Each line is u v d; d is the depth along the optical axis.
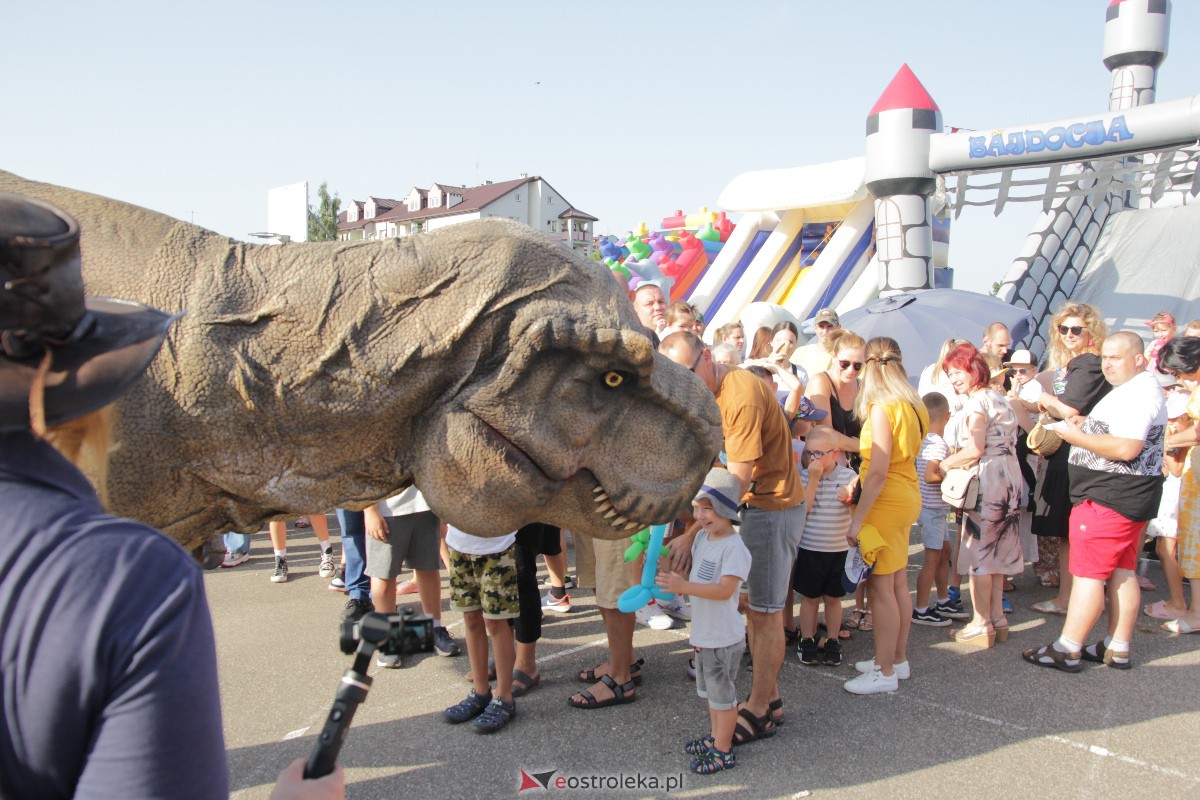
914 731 4.13
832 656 4.96
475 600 4.20
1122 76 18.62
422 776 3.75
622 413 2.79
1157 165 13.15
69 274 1.09
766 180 18.06
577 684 4.70
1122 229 16.45
